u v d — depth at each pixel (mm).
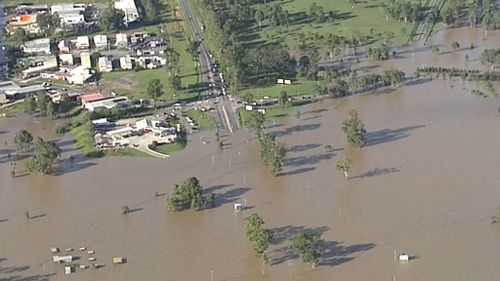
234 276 194250
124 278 195875
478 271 191750
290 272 194250
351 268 194750
